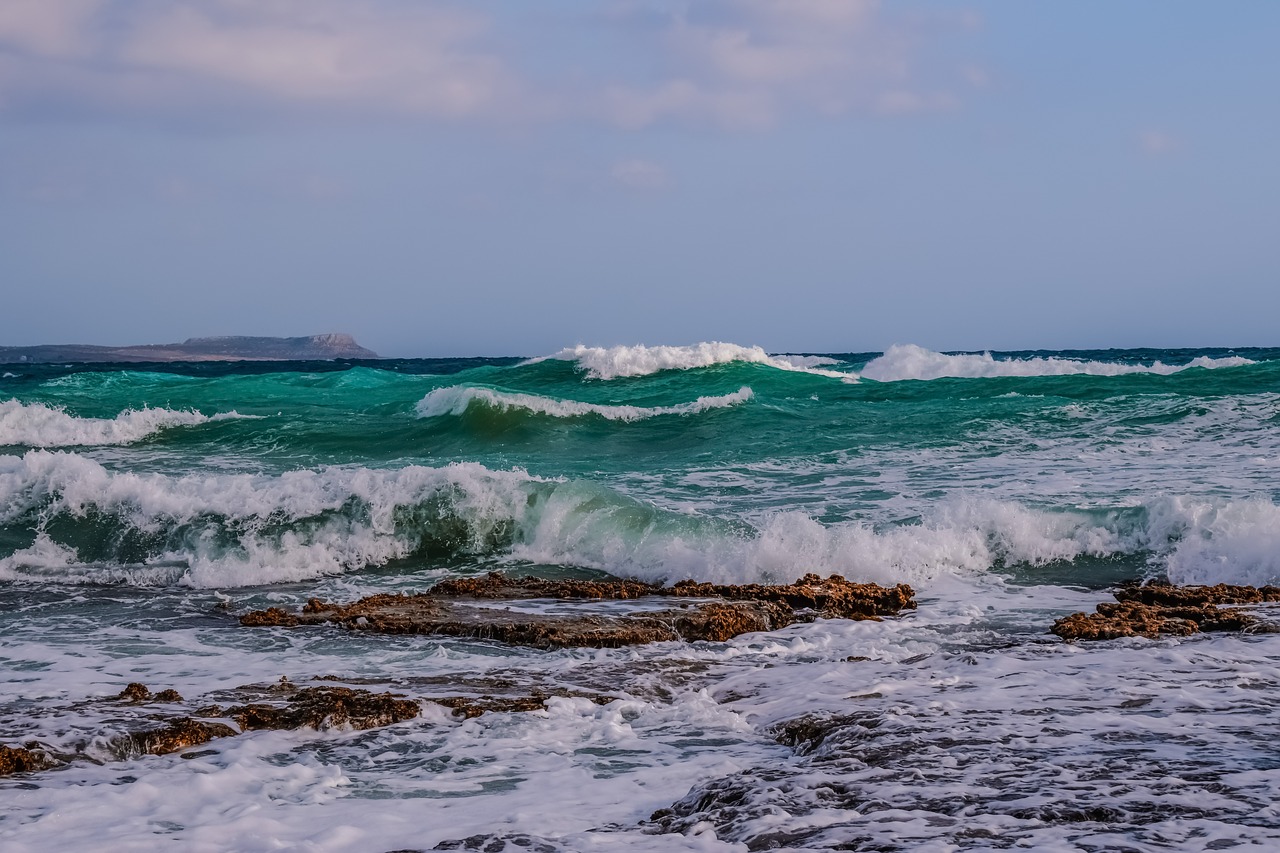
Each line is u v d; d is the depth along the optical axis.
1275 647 8.06
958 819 4.09
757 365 35.12
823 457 18.92
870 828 4.06
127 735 6.21
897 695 6.85
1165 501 12.97
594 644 9.31
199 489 14.48
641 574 12.73
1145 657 7.76
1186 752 4.96
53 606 11.30
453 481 14.19
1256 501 12.83
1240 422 19.77
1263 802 4.08
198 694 7.51
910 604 10.94
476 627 9.75
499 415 23.22
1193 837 3.71
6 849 4.49
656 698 7.51
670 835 4.30
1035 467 17.25
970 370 36.94
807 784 4.78
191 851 4.44
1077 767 4.77
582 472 18.22
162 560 13.21
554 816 4.80
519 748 6.14
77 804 5.14
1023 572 12.44
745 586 11.47
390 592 12.09
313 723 6.61
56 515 13.93
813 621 10.40
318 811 4.99
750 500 15.38
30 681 8.12
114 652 9.19
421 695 7.44
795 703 6.91
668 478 17.41
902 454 18.88
